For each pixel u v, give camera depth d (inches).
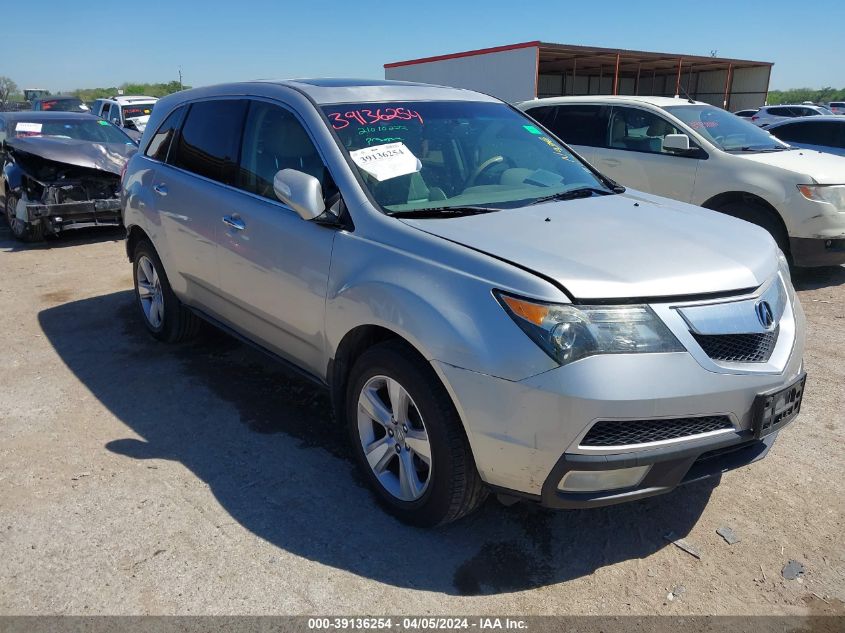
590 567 111.5
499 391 99.7
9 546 114.1
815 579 108.5
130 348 203.2
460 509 112.6
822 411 163.0
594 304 99.0
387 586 106.5
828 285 270.4
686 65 1163.9
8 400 168.4
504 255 107.2
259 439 150.4
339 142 135.9
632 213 133.6
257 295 148.8
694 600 104.3
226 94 169.9
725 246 118.7
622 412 96.0
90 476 135.0
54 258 319.9
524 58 894.4
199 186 167.5
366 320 117.6
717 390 100.1
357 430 126.8
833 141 484.4
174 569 109.3
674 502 128.8
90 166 343.9
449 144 148.5
